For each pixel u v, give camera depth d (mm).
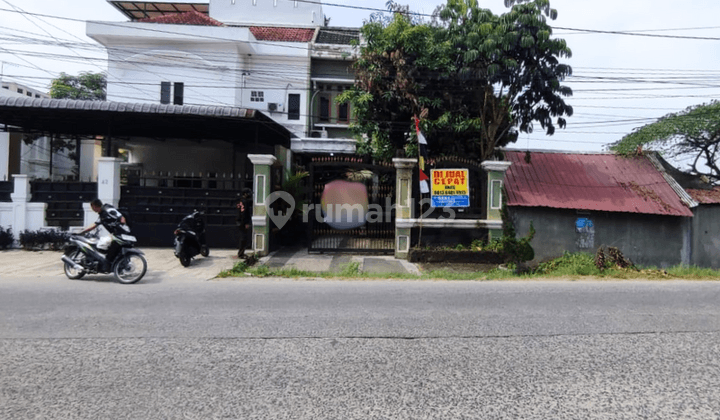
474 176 13289
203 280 9383
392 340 5062
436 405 3533
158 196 13516
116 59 18469
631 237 13836
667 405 3582
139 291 7871
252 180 13648
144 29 18297
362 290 8094
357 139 15516
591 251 13734
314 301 7043
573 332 5418
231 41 18625
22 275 9586
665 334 5375
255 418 3303
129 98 18547
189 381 3930
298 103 19844
